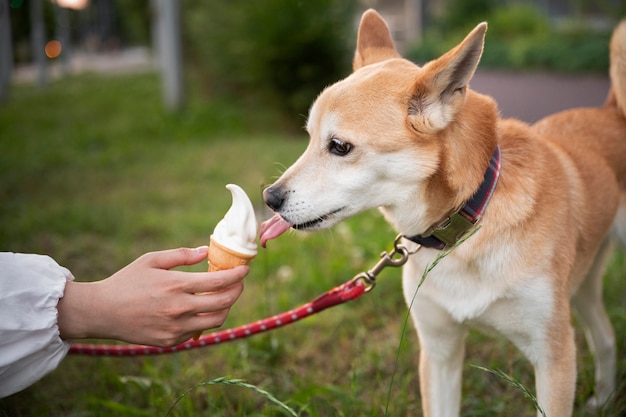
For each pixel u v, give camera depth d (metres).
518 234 0.86
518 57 5.51
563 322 0.88
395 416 1.02
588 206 0.96
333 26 3.28
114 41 9.50
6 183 2.34
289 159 2.49
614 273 1.35
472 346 1.18
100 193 2.23
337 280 1.41
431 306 0.90
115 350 0.93
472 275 0.88
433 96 0.85
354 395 1.01
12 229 1.79
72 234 1.80
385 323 1.27
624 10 4.29
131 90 4.88
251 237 0.75
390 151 0.86
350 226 1.70
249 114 3.70
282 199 0.89
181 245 1.69
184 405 1.01
